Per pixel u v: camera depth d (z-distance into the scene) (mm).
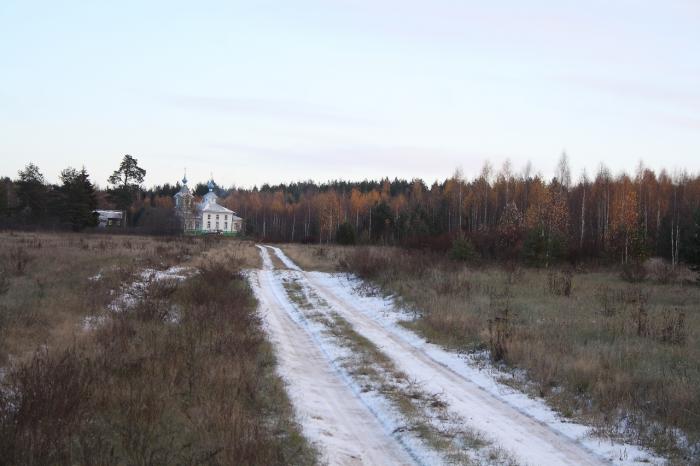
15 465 5305
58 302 15164
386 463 7082
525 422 8992
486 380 11617
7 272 21625
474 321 16562
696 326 16125
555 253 35438
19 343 10508
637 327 15211
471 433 8219
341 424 8602
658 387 10031
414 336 16328
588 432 8484
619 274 32469
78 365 8359
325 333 16266
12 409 6645
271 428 7664
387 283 26438
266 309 20219
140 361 9406
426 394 10375
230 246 56750
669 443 7910
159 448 6211
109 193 99375
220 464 6023
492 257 36938
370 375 11602
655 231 59875
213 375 9148
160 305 16203
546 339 14000
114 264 27250
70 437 6059
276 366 11445
